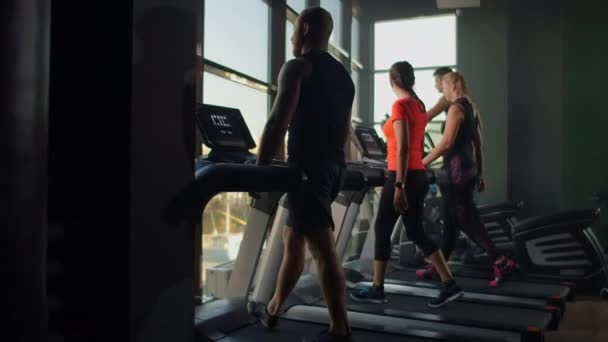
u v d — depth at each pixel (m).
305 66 1.92
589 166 6.33
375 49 6.68
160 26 1.35
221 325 2.50
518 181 6.61
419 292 3.49
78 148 1.28
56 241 1.23
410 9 6.51
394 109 2.78
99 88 1.26
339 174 2.04
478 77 6.55
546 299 3.35
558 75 6.50
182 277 1.45
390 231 3.04
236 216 3.47
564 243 4.34
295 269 2.34
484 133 6.54
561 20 6.48
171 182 1.39
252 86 3.69
